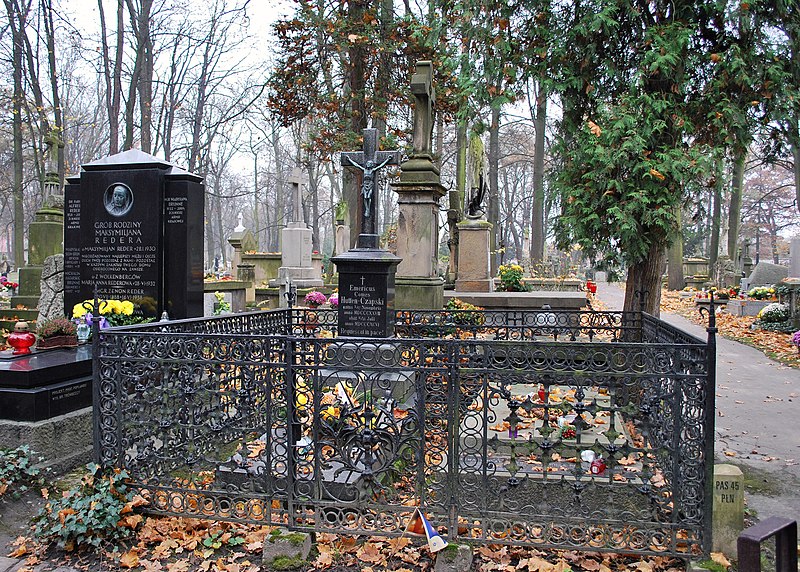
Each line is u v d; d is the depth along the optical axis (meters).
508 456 5.14
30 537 4.28
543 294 13.84
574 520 3.77
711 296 3.69
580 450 3.88
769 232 61.84
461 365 4.46
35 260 14.54
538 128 30.44
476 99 7.78
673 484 3.74
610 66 6.96
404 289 10.16
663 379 4.39
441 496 3.98
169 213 8.33
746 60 6.40
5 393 5.31
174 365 4.43
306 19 16.86
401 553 3.94
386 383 3.97
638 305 7.25
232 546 4.15
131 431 4.54
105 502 4.16
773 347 13.01
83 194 8.50
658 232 6.85
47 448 5.29
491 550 3.95
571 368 3.90
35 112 27.58
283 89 17.89
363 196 7.54
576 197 6.95
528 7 7.33
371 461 4.00
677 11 6.74
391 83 17.22
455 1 8.29
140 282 8.30
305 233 23.55
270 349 4.16
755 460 5.91
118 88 23.86
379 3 17.05
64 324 6.49
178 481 4.43
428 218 10.28
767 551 4.09
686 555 3.70
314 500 4.02
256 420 5.39
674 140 6.68
